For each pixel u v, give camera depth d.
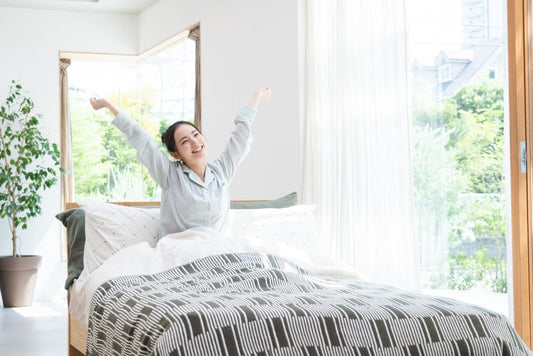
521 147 3.39
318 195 4.36
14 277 6.21
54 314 5.82
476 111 3.93
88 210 3.20
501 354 1.93
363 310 1.92
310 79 4.43
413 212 3.79
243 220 3.32
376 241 3.98
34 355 4.18
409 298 2.12
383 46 3.92
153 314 1.92
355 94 4.08
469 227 3.96
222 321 1.78
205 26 5.80
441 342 1.89
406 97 3.81
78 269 3.28
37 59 6.87
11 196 6.32
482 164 3.90
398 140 3.85
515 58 3.40
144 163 3.14
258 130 5.00
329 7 4.30
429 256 4.19
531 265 3.38
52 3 6.73
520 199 3.39
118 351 2.07
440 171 4.12
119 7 6.92
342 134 4.16
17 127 6.71
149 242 3.15
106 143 7.62
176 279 2.47
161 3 6.63
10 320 5.50
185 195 3.12
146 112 7.26
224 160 3.32
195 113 6.12
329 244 4.29
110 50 7.12
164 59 6.95
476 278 3.93
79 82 7.50
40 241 6.75
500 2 3.81
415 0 4.25
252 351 1.76
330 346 1.82
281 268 2.53
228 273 2.42
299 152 4.50
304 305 1.92
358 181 4.06
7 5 6.77
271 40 4.82
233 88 5.37
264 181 4.93
